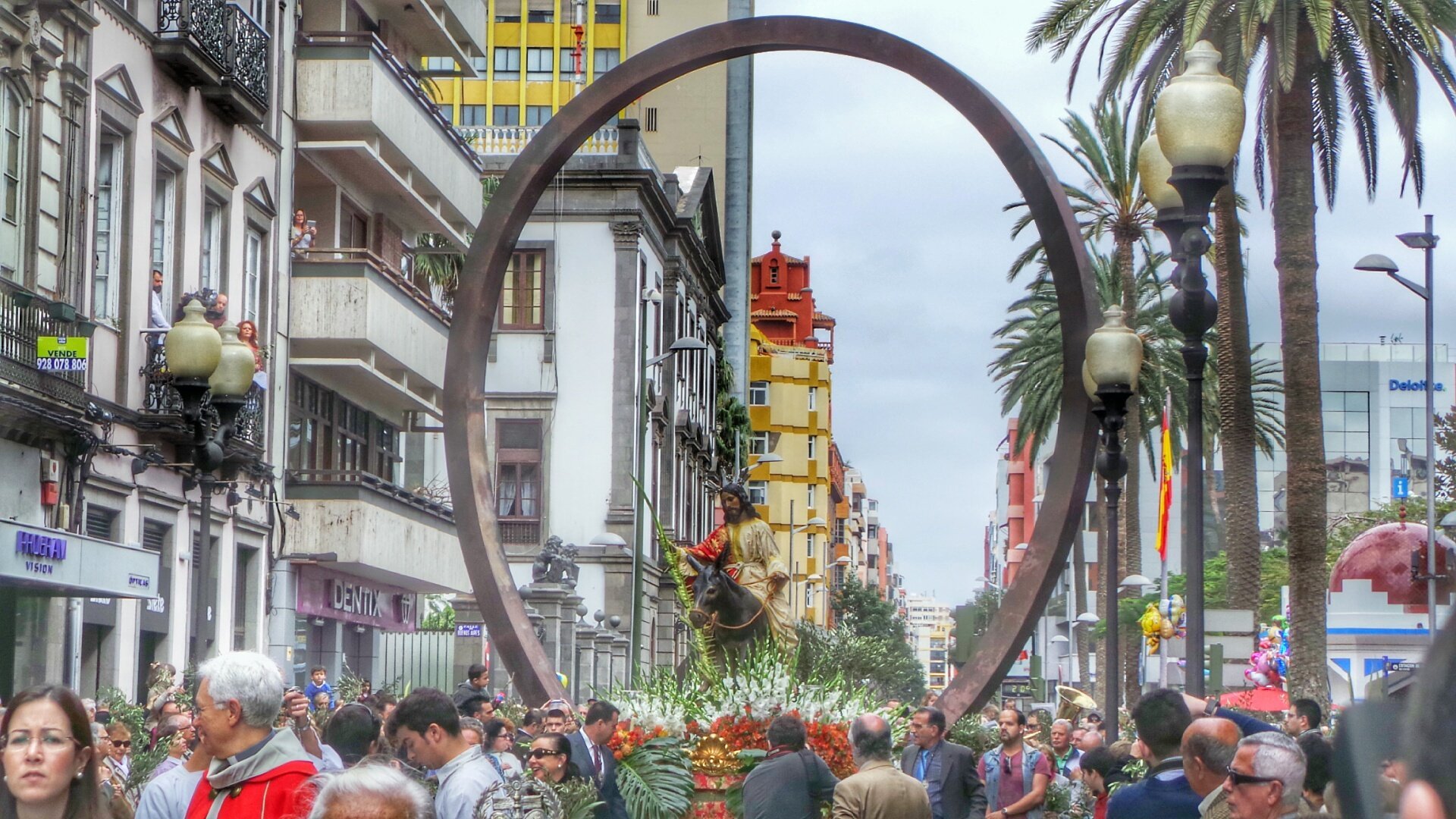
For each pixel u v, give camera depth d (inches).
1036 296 2156.7
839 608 5482.3
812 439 5027.1
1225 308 1289.4
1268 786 222.2
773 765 427.5
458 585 1567.4
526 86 3774.6
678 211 2564.0
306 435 1305.4
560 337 2156.7
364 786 175.8
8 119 853.2
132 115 991.0
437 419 1604.3
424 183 1454.2
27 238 872.9
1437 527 1814.7
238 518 1149.7
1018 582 577.9
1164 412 1429.6
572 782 402.9
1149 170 534.9
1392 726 67.4
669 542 627.2
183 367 622.8
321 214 1336.1
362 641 1487.5
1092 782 481.1
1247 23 1027.3
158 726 556.1
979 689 562.6
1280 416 2578.7
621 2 3769.7
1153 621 1242.6
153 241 1038.4
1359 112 1152.2
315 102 1270.9
